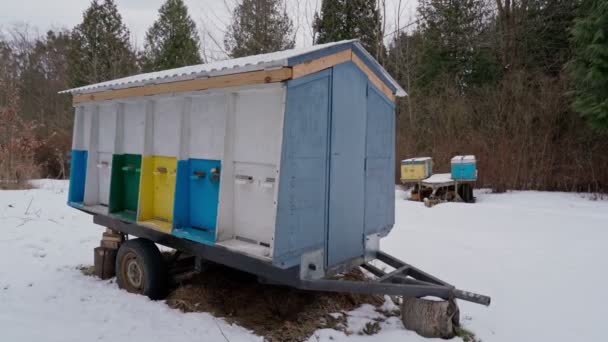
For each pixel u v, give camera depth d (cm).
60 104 2670
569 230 788
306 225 321
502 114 1551
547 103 1448
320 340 334
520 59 1825
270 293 423
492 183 1405
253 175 327
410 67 1973
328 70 338
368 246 417
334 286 338
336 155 355
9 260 559
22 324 360
